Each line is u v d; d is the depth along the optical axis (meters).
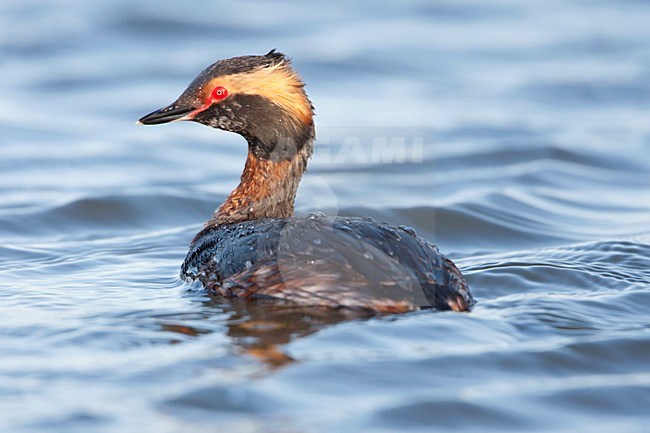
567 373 11.49
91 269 16.42
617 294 13.99
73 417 10.02
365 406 10.39
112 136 27.47
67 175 24.02
